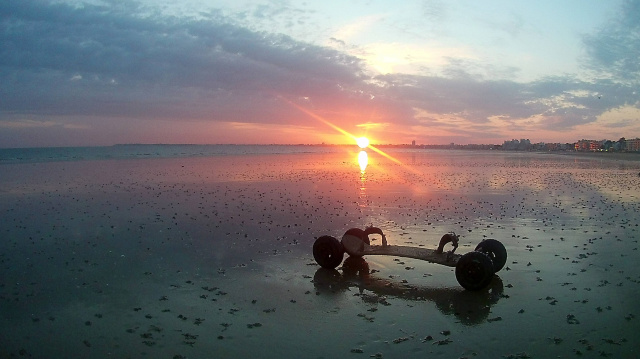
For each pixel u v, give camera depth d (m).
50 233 12.65
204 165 44.50
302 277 8.72
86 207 17.27
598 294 7.64
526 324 6.43
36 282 8.39
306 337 6.07
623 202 19.25
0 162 45.41
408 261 9.86
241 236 12.30
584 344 5.79
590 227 13.58
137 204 18.06
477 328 6.32
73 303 7.34
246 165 45.62
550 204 18.52
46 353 5.65
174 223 14.14
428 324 6.47
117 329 6.35
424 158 73.94
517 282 8.34
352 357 5.51
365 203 18.61
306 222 14.37
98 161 49.12
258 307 7.16
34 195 20.61
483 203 18.73
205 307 7.16
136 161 50.38
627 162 59.50
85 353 5.65
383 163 54.09
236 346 5.81
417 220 14.76
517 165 50.50
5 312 6.97
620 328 6.26
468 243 11.49
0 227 13.45
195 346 5.81
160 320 6.66
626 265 9.38
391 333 6.18
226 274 8.89
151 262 9.72
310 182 27.72
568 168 44.84
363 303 7.33
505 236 12.30
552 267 9.29
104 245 11.26
